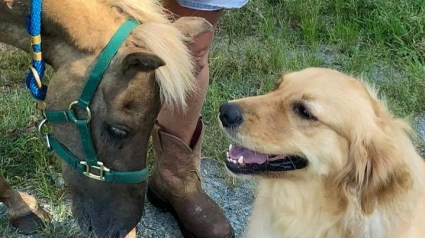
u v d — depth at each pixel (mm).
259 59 1688
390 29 1838
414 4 1941
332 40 1834
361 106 927
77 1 905
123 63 852
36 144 1351
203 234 1209
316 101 921
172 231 1256
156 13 948
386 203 899
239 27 1863
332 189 947
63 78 905
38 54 912
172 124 1149
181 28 929
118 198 978
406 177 890
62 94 905
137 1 929
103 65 872
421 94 1608
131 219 998
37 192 1291
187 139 1176
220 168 1391
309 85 946
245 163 999
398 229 933
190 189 1206
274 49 1724
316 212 982
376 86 1599
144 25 892
